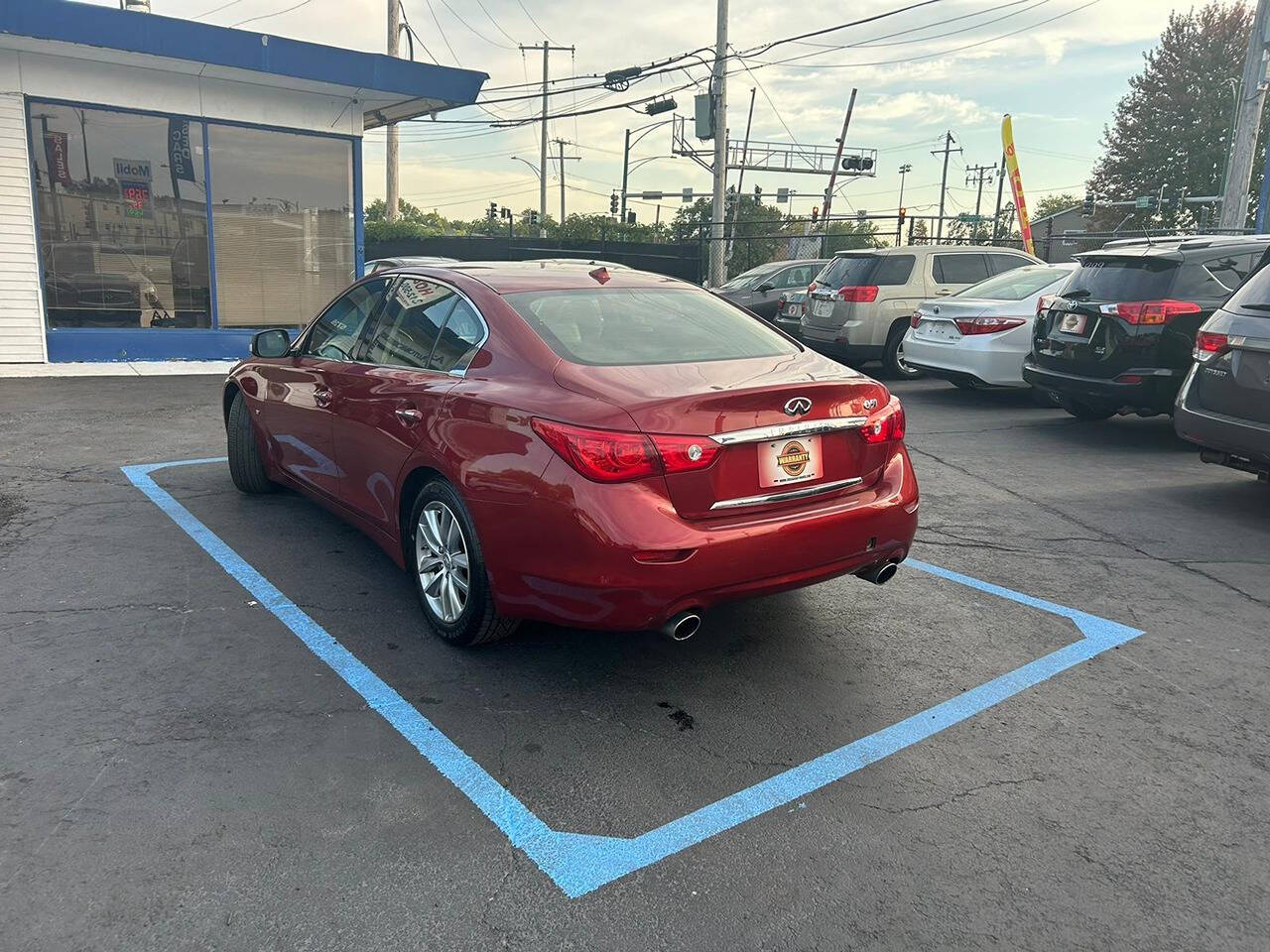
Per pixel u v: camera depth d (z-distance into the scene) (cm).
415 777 290
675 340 387
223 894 235
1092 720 338
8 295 1108
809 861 257
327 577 455
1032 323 957
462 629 365
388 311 451
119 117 1147
